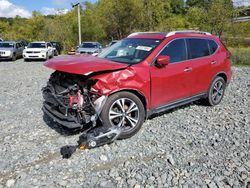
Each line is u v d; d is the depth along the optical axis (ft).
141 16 144.46
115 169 14.30
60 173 14.01
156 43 19.77
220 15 95.96
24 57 78.89
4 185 13.12
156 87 18.85
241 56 64.49
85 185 13.05
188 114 22.20
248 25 103.35
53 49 88.12
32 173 14.02
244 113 22.62
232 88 31.99
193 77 21.49
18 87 34.53
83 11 166.09
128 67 17.60
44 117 21.91
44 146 16.85
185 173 13.92
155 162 14.99
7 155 15.85
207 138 17.85
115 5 146.82
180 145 16.89
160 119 21.03
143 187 12.85
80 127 16.81
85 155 15.67
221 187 12.85
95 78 16.58
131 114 18.10
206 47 23.08
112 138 16.46
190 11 124.26
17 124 20.54
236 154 15.83
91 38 151.43
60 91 17.16
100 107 16.52
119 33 153.89
